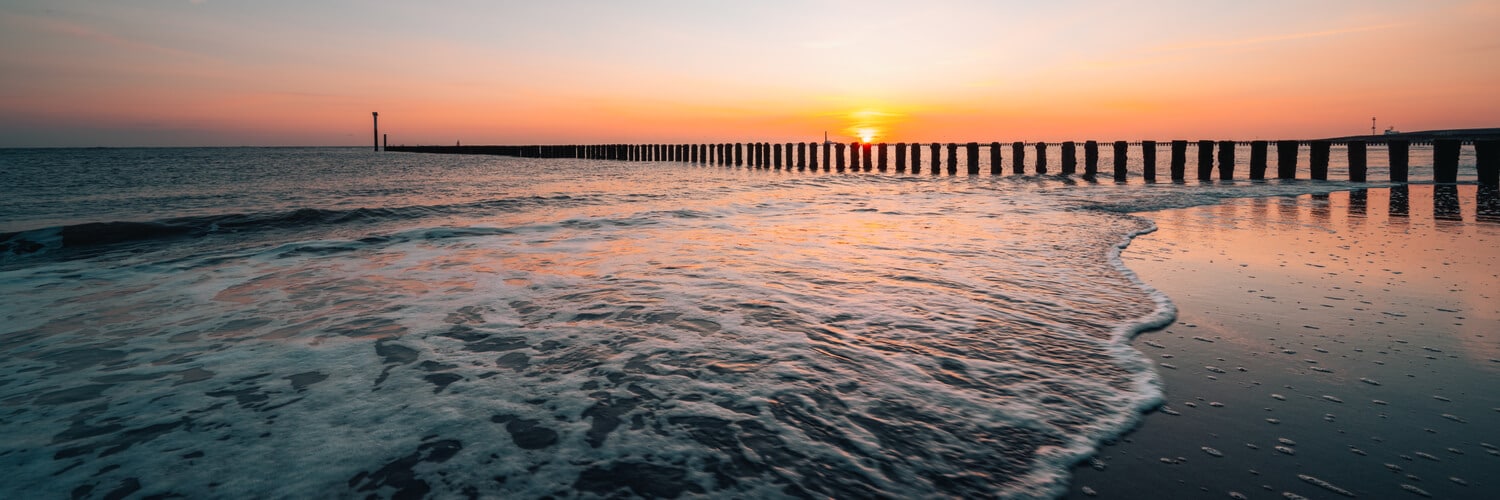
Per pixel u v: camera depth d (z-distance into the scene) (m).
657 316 3.28
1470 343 2.81
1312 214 7.82
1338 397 2.25
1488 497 1.62
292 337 2.96
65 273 4.43
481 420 2.06
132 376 2.46
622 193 12.13
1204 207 8.86
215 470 1.74
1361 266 4.52
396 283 4.11
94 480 1.69
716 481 1.70
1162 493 1.66
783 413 2.12
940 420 2.08
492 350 2.76
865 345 2.81
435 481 1.70
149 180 17.30
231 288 3.98
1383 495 1.64
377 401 2.21
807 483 1.70
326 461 1.79
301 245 5.63
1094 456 1.85
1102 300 3.61
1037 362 2.61
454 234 6.36
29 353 2.74
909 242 5.79
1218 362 2.61
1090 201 10.02
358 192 12.98
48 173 20.86
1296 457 1.84
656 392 2.29
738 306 3.48
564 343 2.85
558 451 1.86
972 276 4.26
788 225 7.07
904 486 1.69
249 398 2.24
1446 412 2.12
